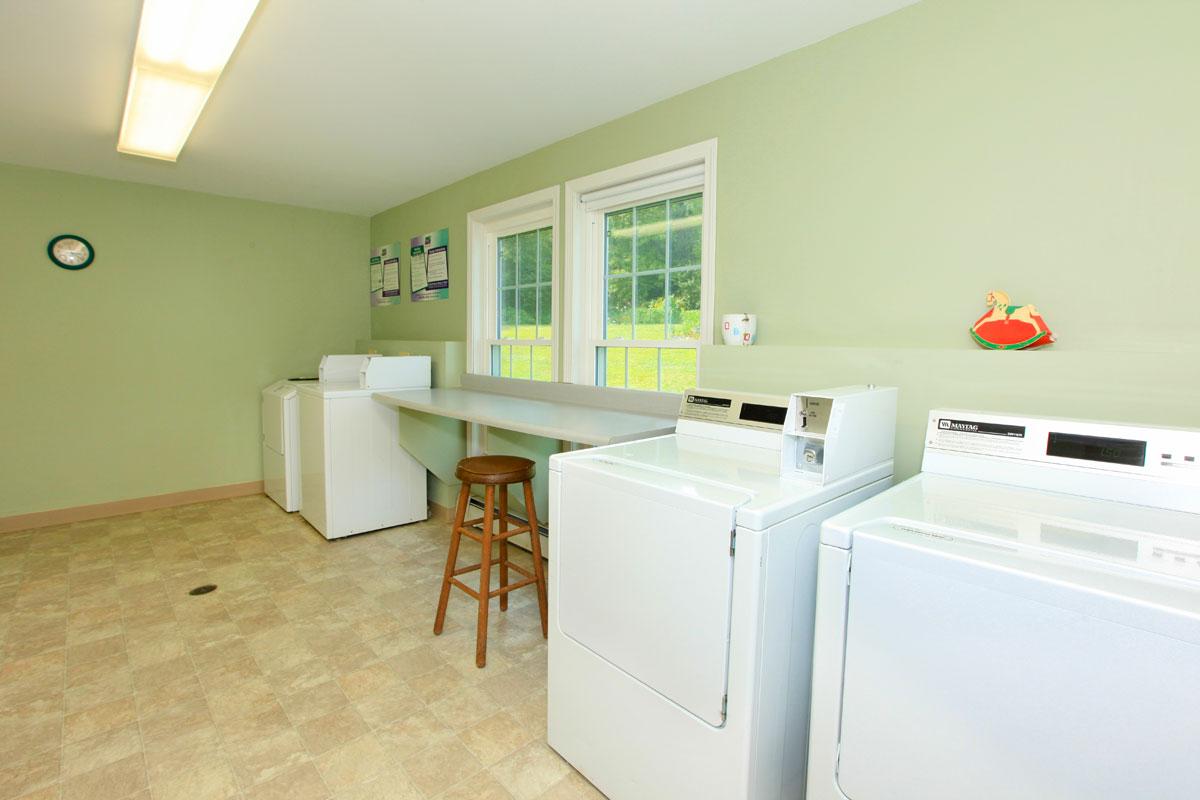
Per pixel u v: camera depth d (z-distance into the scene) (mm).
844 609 1104
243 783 1576
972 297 1706
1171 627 776
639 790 1441
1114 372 1410
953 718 976
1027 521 1125
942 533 1061
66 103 2553
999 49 1628
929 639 996
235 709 1885
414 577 2934
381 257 4672
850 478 1475
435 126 2844
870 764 1082
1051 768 884
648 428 2094
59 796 1521
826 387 1925
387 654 2227
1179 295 1393
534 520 2383
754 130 2213
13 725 1788
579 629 1587
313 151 3203
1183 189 1377
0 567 2982
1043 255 1580
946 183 1741
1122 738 822
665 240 2705
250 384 4355
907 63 1806
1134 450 1237
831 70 1986
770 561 1201
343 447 3418
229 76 2324
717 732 1254
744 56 2143
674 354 2670
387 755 1694
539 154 3148
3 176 3414
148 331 3932
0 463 3494
